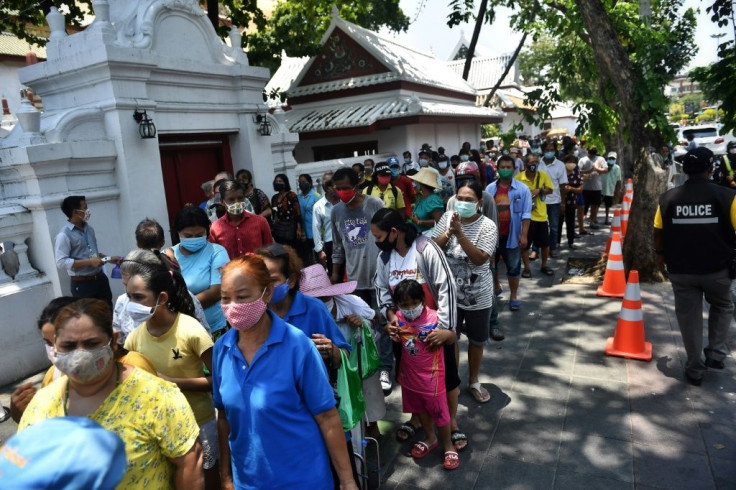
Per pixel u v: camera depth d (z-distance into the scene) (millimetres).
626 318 4879
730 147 9398
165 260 2955
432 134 15938
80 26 10781
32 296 5281
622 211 9398
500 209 6145
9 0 9547
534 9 13664
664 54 7105
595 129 10023
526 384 4508
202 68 7129
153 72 6457
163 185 6688
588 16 7215
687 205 4105
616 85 7195
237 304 2029
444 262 3453
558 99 11438
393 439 3834
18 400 2189
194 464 1968
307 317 2764
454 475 3375
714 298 4254
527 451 3568
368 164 10883
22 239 5391
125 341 2725
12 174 5410
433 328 3322
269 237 4871
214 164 7832
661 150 6969
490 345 5387
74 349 1753
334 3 14148
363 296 4816
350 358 3053
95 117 5988
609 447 3541
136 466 1826
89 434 1090
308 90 15367
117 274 4570
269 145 8477
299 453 2096
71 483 1002
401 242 3555
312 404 2143
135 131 6168
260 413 2059
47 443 1039
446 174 11594
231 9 12273
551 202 8641
